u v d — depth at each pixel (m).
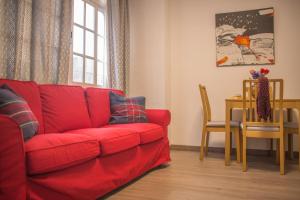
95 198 1.71
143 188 2.09
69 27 2.57
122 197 1.87
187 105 4.01
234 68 3.78
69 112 2.17
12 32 2.00
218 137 3.81
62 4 2.49
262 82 2.64
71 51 2.78
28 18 2.09
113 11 3.55
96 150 1.69
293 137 3.42
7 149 1.15
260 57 3.65
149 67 3.96
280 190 2.04
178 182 2.25
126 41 3.84
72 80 2.84
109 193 1.96
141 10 4.04
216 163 3.02
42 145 1.33
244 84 2.70
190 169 2.73
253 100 2.88
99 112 2.61
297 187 2.11
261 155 3.54
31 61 2.15
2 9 1.91
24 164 1.22
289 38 3.54
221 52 3.84
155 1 3.95
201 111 3.94
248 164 2.98
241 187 2.12
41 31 2.21
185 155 3.54
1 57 1.91
